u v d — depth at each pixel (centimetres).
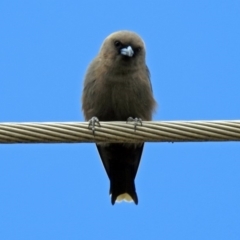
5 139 1018
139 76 1316
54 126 1030
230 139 1026
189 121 1034
